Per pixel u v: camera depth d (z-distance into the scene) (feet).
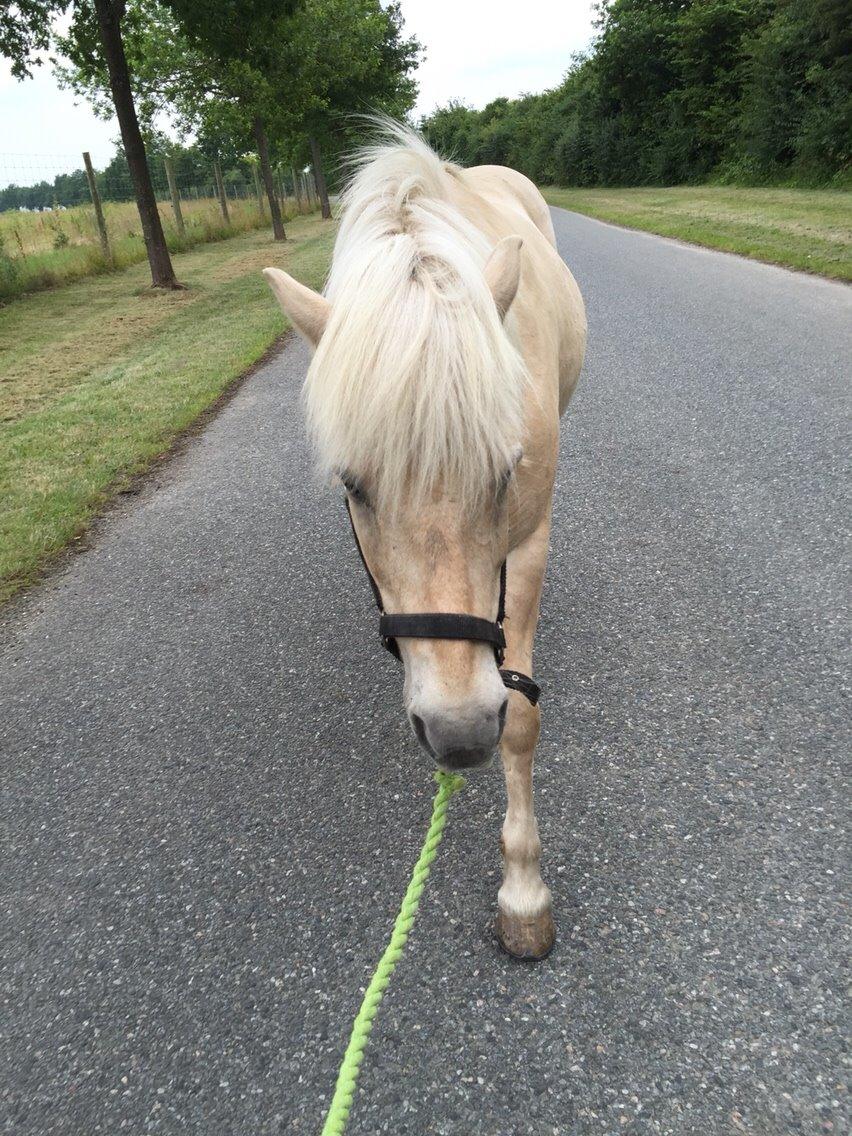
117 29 40.68
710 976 5.97
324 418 5.14
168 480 17.78
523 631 6.77
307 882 7.32
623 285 34.50
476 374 4.83
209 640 11.54
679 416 17.99
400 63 100.94
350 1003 6.13
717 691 9.03
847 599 10.32
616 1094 5.26
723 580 11.18
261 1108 5.47
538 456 6.60
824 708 8.55
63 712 10.30
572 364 10.16
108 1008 6.34
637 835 7.29
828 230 41.78
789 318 25.49
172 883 7.50
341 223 6.61
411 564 4.99
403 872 7.30
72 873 7.77
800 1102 5.09
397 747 8.95
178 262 59.82
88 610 12.73
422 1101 5.37
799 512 12.74
